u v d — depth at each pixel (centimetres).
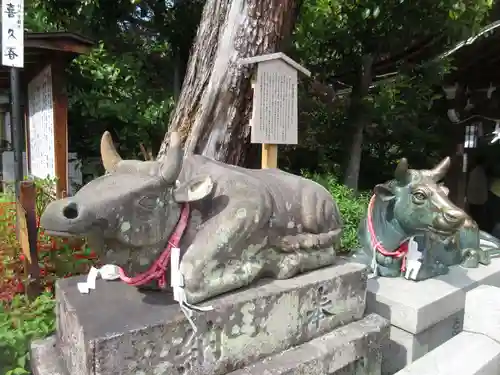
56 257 239
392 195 233
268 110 253
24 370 172
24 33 325
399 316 217
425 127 607
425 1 368
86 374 121
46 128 372
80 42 341
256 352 153
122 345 122
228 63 280
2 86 454
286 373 147
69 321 142
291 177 188
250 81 283
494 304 206
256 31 280
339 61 455
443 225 208
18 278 220
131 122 471
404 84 463
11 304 207
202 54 293
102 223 120
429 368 182
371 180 557
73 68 446
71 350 140
